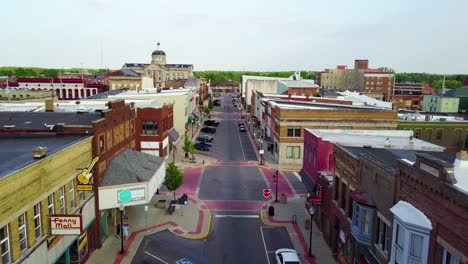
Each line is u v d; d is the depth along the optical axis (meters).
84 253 28.22
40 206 22.25
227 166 59.81
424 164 17.20
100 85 125.94
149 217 37.59
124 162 34.88
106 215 32.84
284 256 27.39
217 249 31.34
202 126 104.50
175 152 69.31
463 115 82.75
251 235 34.19
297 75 174.62
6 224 18.66
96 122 30.14
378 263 21.91
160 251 30.56
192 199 43.53
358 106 72.38
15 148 26.11
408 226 17.45
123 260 28.75
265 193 41.47
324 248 31.52
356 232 23.86
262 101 87.00
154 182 34.47
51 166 23.25
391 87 188.38
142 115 55.75
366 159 23.94
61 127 30.27
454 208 14.85
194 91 113.00
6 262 18.81
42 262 22.27
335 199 30.55
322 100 85.56
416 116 68.44
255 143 80.31
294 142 60.56
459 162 17.41
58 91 122.94
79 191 27.52
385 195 21.16
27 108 52.94
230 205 41.78
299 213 39.62
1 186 18.05
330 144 36.09
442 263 15.80
